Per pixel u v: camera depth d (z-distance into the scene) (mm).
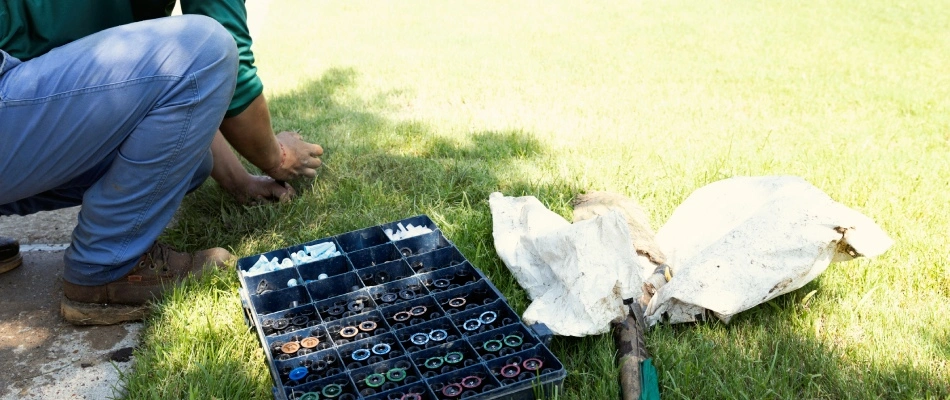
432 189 3404
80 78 2145
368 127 4371
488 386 1979
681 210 2850
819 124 4664
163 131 2244
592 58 6715
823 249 2303
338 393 1980
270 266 2617
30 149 2172
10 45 2195
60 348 2424
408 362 2092
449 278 2533
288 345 2180
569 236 2322
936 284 2605
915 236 2914
